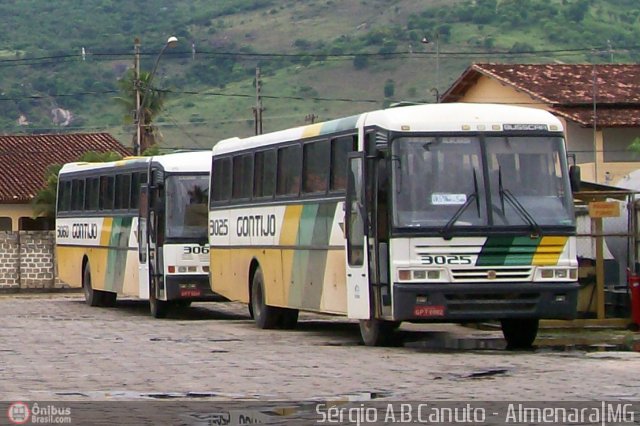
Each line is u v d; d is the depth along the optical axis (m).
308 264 28.88
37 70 161.88
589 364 21.83
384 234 24.94
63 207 49.72
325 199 27.84
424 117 24.86
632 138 63.44
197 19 190.12
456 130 24.83
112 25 183.50
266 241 31.72
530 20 154.75
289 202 30.08
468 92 72.56
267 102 145.50
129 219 41.00
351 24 183.25
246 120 129.50
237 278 34.06
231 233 34.41
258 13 194.12
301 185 29.36
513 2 156.25
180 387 19.27
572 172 25.42
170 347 26.77
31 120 147.25
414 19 162.88
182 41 168.88
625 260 33.12
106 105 152.50
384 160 24.88
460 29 157.25
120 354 25.14
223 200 35.09
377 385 19.09
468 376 20.14
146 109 86.62
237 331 31.84
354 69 154.62
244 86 155.00
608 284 33.09
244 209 33.28
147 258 38.88
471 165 24.69
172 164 38.06
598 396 17.52
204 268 37.62
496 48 146.50
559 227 24.62
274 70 160.62
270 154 31.47
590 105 63.84
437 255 24.28
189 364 22.84
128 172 41.31
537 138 25.09
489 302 24.39
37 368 22.39
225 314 41.09
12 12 188.62
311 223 28.69
